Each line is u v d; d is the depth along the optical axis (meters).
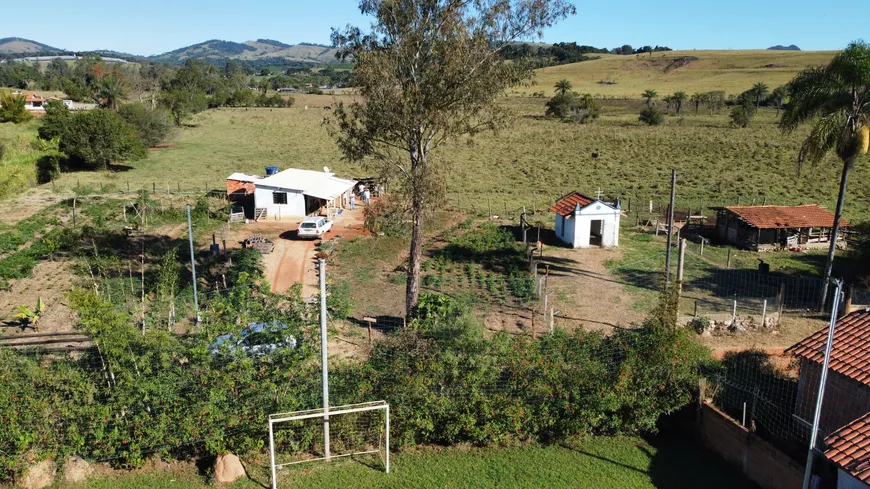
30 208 44.94
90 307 16.28
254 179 49.62
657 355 17.39
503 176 64.94
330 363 18.19
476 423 16.53
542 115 120.50
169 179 60.72
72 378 15.06
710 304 28.39
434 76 25.39
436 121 25.61
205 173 64.81
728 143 77.75
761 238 38.84
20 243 36.09
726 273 33.41
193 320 24.38
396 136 26.73
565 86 120.81
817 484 13.73
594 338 17.97
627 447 16.97
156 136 80.00
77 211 44.31
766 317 25.94
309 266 34.53
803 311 27.86
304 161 72.94
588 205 37.69
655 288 30.88
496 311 27.55
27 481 14.62
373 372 16.62
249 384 15.69
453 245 37.94
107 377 15.72
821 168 63.31
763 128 92.75
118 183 57.44
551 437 17.17
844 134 26.27
